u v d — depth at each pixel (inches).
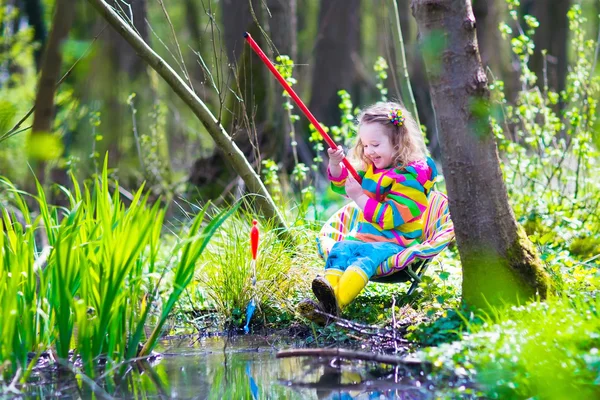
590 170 275.4
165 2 877.2
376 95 733.9
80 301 150.6
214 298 217.2
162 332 204.1
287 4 394.9
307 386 147.3
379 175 192.5
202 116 226.2
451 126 165.2
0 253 158.7
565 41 596.4
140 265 170.9
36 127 221.0
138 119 464.4
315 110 684.1
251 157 356.5
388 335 174.6
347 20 685.9
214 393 143.6
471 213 167.5
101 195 169.5
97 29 382.9
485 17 491.2
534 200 259.1
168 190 387.9
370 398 137.5
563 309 154.6
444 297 195.3
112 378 155.6
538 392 129.1
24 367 153.8
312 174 378.6
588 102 264.4
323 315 184.9
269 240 221.0
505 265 167.5
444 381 144.7
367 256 187.9
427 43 142.9
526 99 284.4
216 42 595.2
